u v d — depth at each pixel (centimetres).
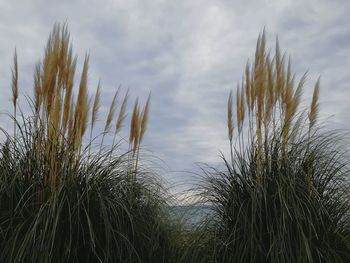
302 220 279
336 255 273
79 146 304
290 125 319
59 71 307
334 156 310
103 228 280
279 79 326
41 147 297
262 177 299
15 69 309
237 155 319
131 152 339
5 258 259
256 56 330
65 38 310
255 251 276
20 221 274
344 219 297
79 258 276
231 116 329
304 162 305
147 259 295
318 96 326
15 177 281
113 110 338
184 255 300
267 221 280
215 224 301
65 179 286
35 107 304
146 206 312
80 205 276
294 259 266
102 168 306
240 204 291
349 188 302
